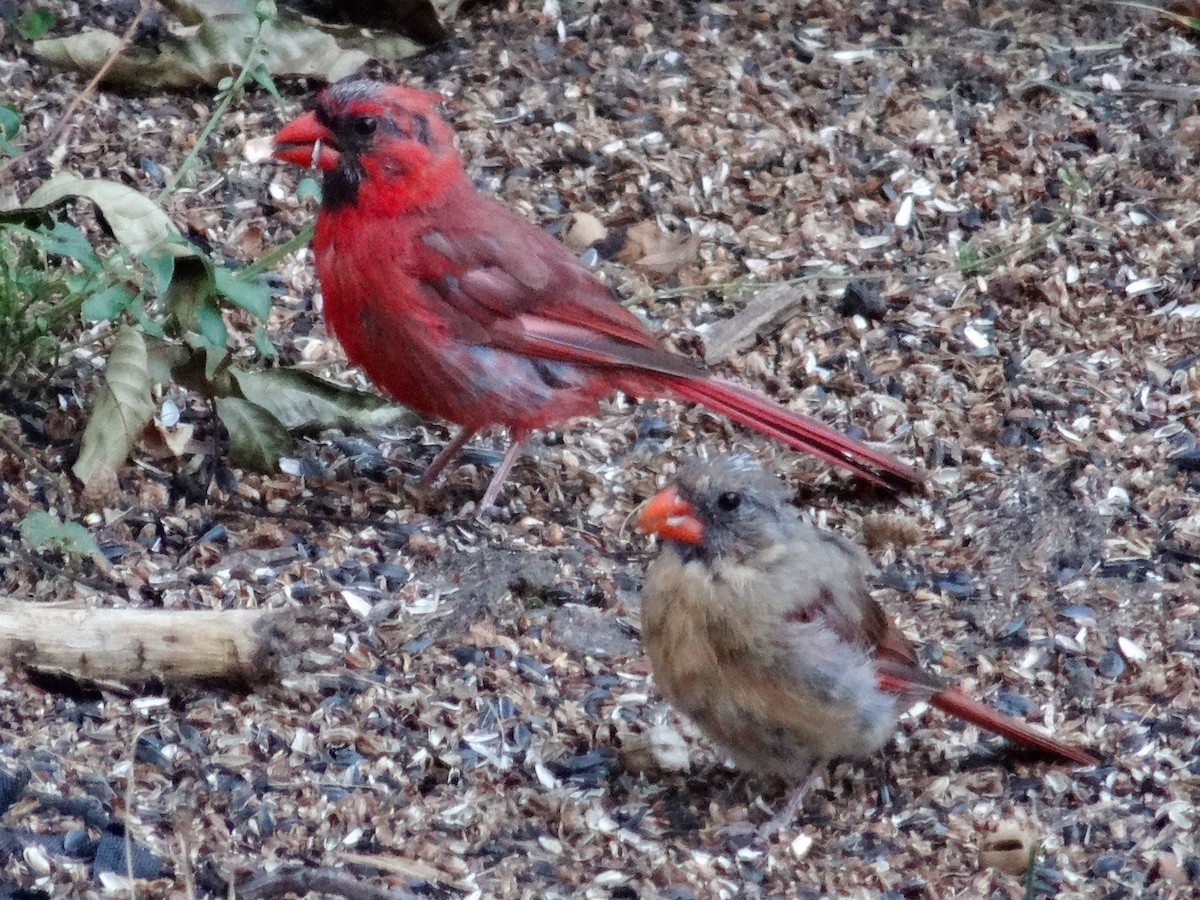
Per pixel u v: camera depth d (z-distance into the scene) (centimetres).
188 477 1063
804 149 1393
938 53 1501
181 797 830
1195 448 1157
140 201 1022
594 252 1306
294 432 1112
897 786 903
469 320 1020
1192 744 929
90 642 872
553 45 1474
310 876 782
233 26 1373
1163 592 1044
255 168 1316
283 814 832
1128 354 1242
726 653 829
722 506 827
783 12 1535
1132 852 859
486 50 1467
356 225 1002
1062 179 1388
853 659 836
